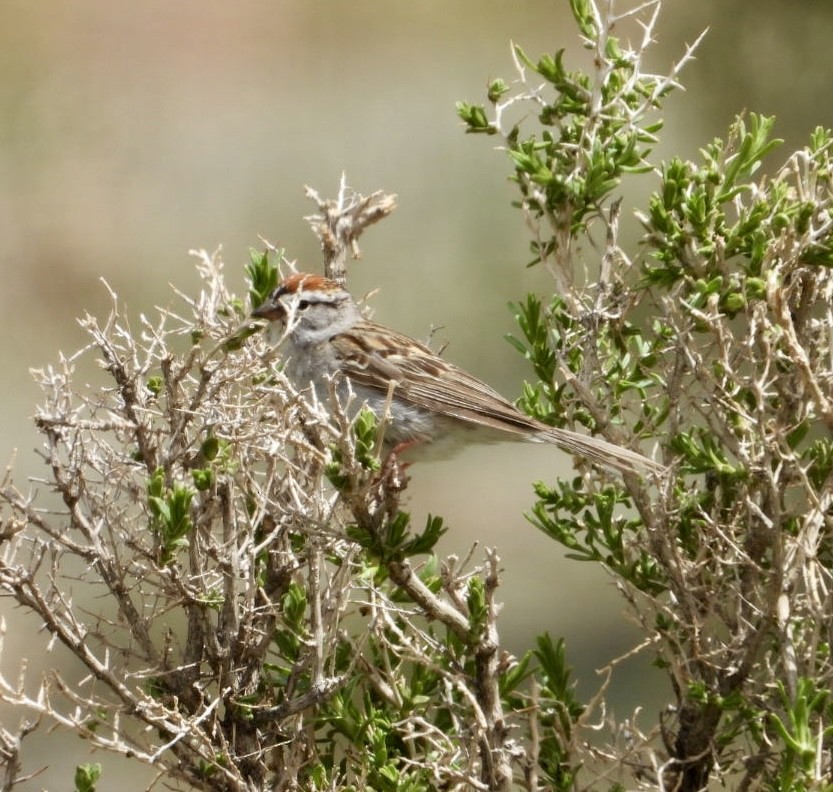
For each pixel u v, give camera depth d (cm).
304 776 691
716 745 698
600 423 741
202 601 648
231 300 741
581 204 732
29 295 1812
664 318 724
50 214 1898
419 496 1683
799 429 700
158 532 635
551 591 1517
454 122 1956
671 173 712
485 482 1702
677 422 730
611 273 798
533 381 1673
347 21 2247
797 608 710
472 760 648
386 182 1886
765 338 669
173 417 651
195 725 617
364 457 632
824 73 1353
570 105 746
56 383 656
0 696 601
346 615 708
